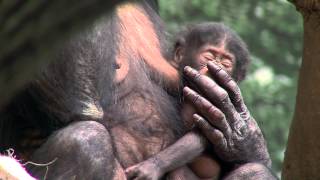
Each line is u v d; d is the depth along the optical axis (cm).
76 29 76
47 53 77
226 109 434
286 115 1330
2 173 216
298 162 269
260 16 1367
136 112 436
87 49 419
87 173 369
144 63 455
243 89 1321
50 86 410
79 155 371
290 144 269
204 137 427
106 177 374
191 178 427
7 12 76
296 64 1398
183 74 455
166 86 461
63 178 368
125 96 436
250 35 1350
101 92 421
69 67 412
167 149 414
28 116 426
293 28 1426
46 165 355
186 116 430
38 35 76
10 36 76
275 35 1381
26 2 76
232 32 486
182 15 1329
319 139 259
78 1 75
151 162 405
